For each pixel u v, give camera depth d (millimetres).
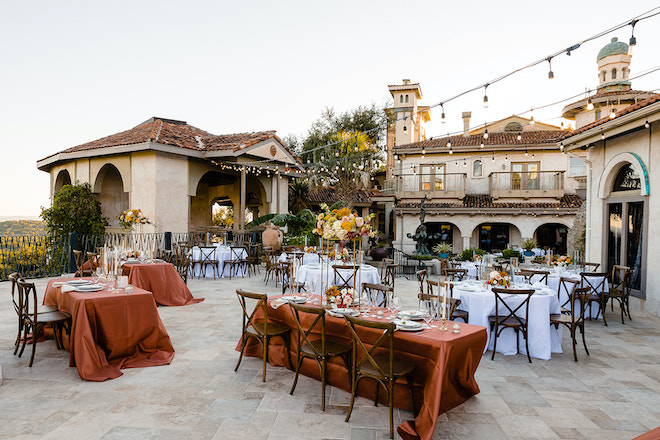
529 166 21594
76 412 3637
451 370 3721
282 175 20016
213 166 16547
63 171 18141
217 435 3271
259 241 17047
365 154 23453
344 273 7914
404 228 22031
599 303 7488
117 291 5152
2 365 4801
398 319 4117
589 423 3588
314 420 3555
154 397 3977
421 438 3238
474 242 22375
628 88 17969
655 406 3949
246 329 4672
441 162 22422
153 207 14250
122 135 17266
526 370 4922
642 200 8438
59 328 5398
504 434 3379
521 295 5551
